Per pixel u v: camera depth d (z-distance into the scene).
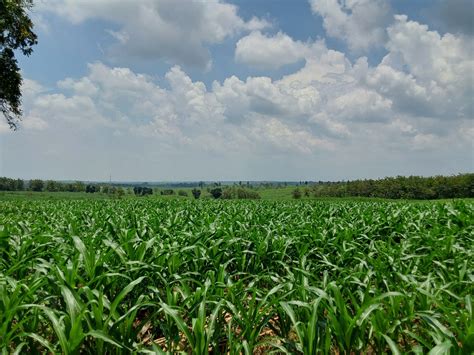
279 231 8.03
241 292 4.14
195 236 6.52
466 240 7.36
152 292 4.53
